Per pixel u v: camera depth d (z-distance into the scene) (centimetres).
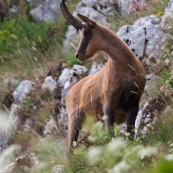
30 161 2522
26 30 4409
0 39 4419
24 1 4659
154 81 2836
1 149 3356
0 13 4716
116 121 2541
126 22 3634
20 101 3594
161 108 2609
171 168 1177
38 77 3716
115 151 1505
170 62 2873
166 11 3122
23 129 3409
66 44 3984
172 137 2278
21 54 4159
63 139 2831
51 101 3453
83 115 2652
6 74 4019
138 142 2184
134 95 2425
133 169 1897
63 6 2478
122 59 2406
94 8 3916
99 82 2550
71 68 3581
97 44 2445
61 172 2277
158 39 3033
